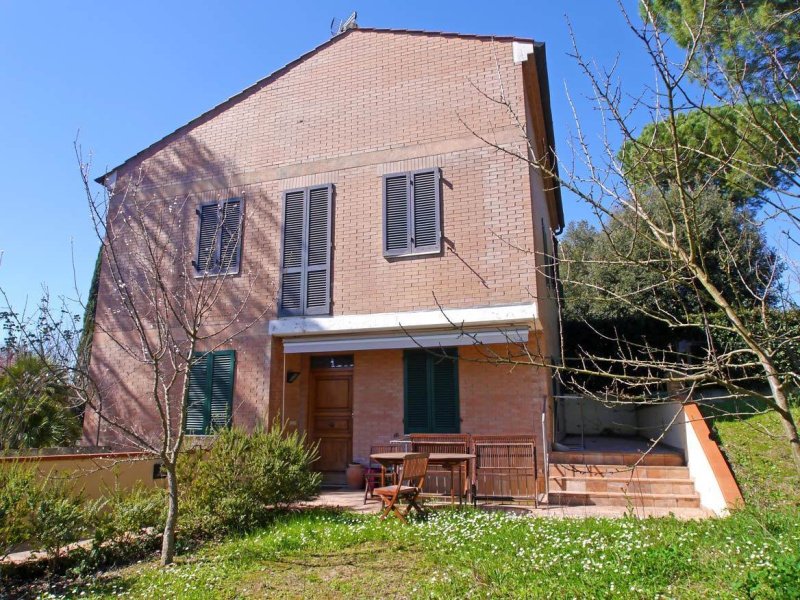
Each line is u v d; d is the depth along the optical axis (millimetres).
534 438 11086
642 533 7094
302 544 7738
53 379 9391
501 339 11375
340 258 12883
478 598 5441
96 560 7566
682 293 16422
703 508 9539
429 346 11750
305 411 13773
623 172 4375
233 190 14266
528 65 12648
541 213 14984
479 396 11922
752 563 5484
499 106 12328
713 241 10773
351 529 8391
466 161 12328
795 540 5949
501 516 8766
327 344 12500
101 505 8242
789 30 5113
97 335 14344
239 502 9039
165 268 14109
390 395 12672
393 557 7082
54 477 7973
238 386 12992
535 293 11242
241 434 10211
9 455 9008
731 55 4727
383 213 12688
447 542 7457
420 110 13000
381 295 12344
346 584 6172
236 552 7539
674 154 3846
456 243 12000
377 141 13211
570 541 7078
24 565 7137
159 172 15109
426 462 9570
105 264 14758
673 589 5277
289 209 13609
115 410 13680
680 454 11219
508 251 11594
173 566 7262
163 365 13617
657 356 15938
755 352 3604
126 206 14883
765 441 9742
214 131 14891
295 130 14078
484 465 11016
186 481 9266
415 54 13359
